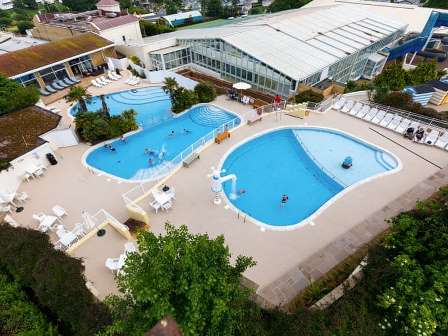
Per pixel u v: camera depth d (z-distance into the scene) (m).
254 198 21.17
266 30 41.09
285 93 34.78
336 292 11.76
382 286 10.59
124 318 9.09
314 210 20.30
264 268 15.54
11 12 118.06
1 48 53.12
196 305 7.91
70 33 55.31
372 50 47.41
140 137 29.23
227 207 19.53
